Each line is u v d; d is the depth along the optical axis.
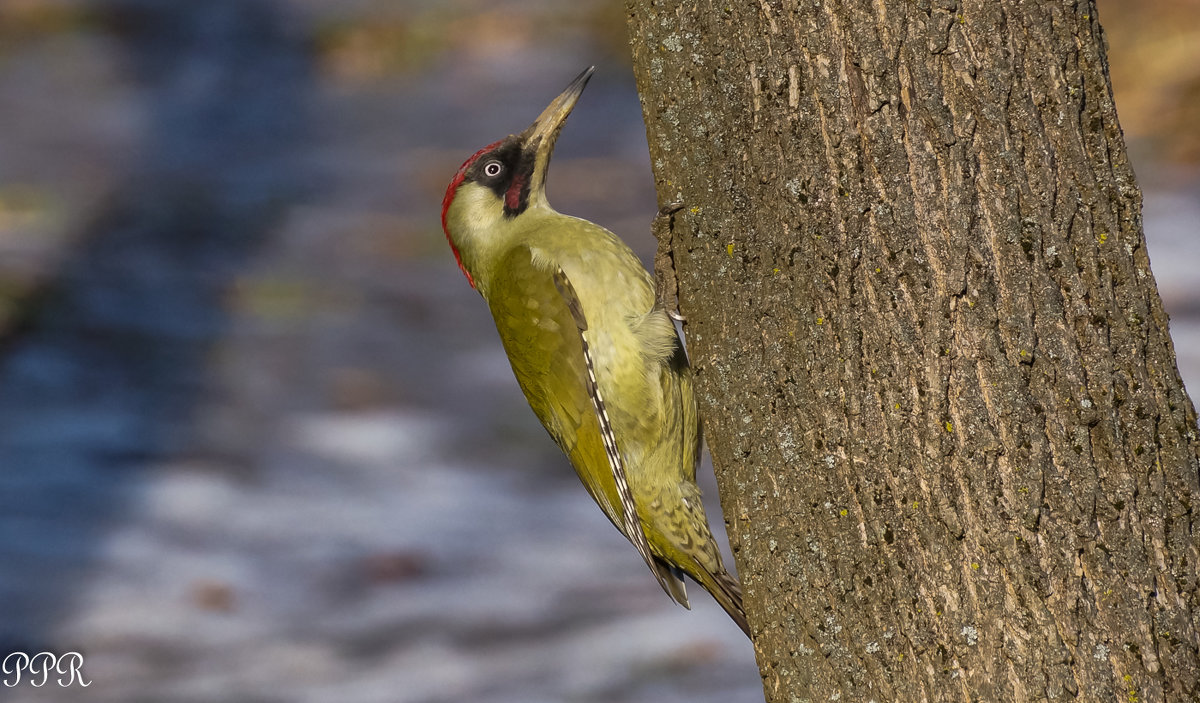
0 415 17.11
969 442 5.11
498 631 12.55
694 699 10.98
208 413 17.58
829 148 5.23
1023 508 5.07
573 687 11.44
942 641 5.15
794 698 5.55
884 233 5.18
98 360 18.81
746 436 5.62
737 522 5.73
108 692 11.44
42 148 28.66
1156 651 5.01
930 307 5.14
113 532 14.31
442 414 17.89
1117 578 5.04
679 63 5.60
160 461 16.16
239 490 15.45
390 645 12.29
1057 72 5.11
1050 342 5.09
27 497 15.00
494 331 20.98
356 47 36.47
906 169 5.14
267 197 26.41
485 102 32.19
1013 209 5.10
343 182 27.08
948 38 5.10
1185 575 5.08
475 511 15.16
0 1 38.25
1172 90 26.14
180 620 12.69
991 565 5.09
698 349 5.79
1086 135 5.14
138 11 39.41
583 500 15.56
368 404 18.09
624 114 30.86
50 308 20.53
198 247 23.66
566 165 27.23
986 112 5.09
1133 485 5.08
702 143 5.58
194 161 28.20
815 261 5.30
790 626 5.54
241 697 11.20
